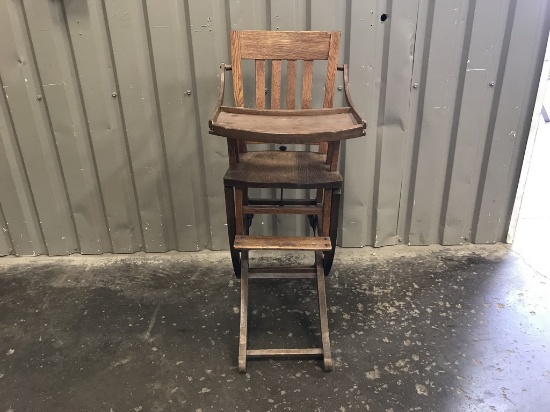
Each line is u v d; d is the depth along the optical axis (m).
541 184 3.25
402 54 1.97
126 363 1.66
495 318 1.85
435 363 1.63
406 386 1.54
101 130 2.07
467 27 1.94
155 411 1.47
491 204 2.29
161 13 1.86
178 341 1.77
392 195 2.25
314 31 1.75
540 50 2.00
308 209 1.64
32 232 2.33
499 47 1.99
